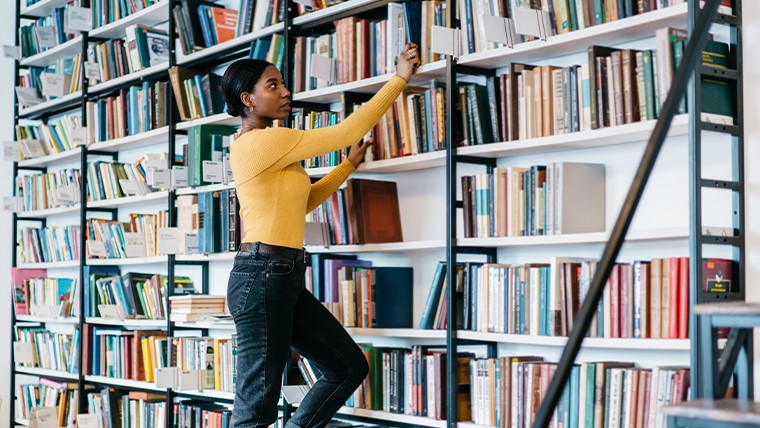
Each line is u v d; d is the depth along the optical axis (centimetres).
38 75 600
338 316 367
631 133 273
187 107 455
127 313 483
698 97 254
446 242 325
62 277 587
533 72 307
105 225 514
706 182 255
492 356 335
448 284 323
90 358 517
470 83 326
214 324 411
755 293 263
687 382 258
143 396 472
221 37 447
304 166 380
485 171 350
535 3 308
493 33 303
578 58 315
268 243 298
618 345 275
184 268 485
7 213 616
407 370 341
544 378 297
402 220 375
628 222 173
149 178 452
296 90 388
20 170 635
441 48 317
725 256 275
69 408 530
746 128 267
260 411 297
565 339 287
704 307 197
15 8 625
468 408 328
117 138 510
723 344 261
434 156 331
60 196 534
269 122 320
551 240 293
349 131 300
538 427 161
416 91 351
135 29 491
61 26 571
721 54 266
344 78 365
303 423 313
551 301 294
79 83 549
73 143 527
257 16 411
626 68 276
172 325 448
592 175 302
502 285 312
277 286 297
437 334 330
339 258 383
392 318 362
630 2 280
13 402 591
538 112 304
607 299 282
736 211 265
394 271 364
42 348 569
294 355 380
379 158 357
